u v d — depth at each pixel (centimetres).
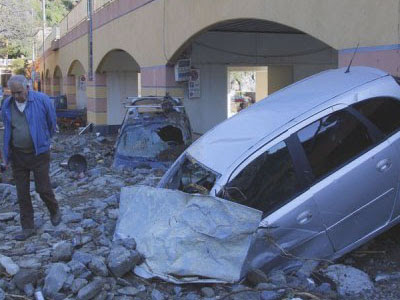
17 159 676
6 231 736
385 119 555
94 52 2258
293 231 511
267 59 1688
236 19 1041
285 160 524
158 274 504
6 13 3862
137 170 1109
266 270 511
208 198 503
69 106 3191
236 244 493
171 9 1358
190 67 1467
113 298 484
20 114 661
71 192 986
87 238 622
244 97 4553
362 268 561
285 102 590
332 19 791
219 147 567
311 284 498
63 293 493
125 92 2341
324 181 518
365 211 534
